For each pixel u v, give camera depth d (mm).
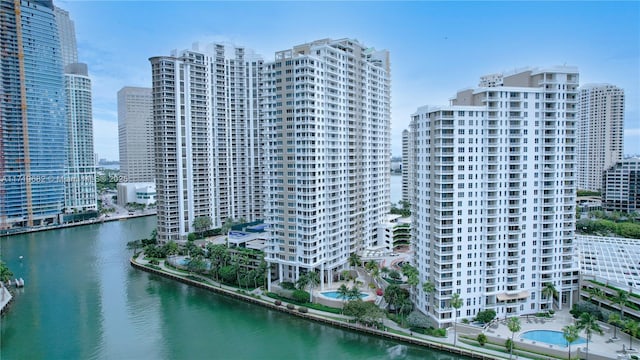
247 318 147000
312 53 171250
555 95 136125
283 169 164250
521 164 135875
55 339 130750
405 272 141375
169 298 167375
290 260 165125
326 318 141500
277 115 164375
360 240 197500
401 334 128375
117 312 152625
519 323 121625
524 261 138750
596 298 135500
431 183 134875
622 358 107375
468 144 131625
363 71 194750
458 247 132250
